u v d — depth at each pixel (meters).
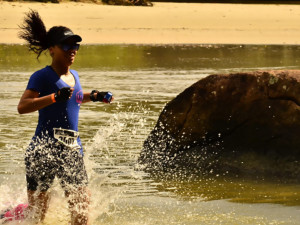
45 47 10.97
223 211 12.29
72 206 10.85
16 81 33.84
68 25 82.06
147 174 15.31
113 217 11.95
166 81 34.53
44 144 10.69
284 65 43.94
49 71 10.73
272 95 15.29
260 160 15.31
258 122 15.38
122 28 80.62
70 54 10.81
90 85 32.31
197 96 15.98
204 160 15.84
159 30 79.69
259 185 14.23
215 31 80.81
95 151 17.23
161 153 16.34
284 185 14.20
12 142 18.20
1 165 15.59
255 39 71.44
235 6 121.12
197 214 12.09
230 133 15.76
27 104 10.30
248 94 15.47
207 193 13.64
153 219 11.83
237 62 46.31
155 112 23.77
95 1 112.50
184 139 16.20
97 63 45.50
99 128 20.30
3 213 11.19
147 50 56.78
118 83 33.41
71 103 10.89
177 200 13.09
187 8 112.06
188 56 51.47
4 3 102.12
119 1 112.44
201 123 15.97
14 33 71.75
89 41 65.12
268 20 96.62
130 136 19.25
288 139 15.09
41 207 10.98
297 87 15.10
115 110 24.20
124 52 54.47
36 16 10.94
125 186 14.12
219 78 15.88
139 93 29.36
